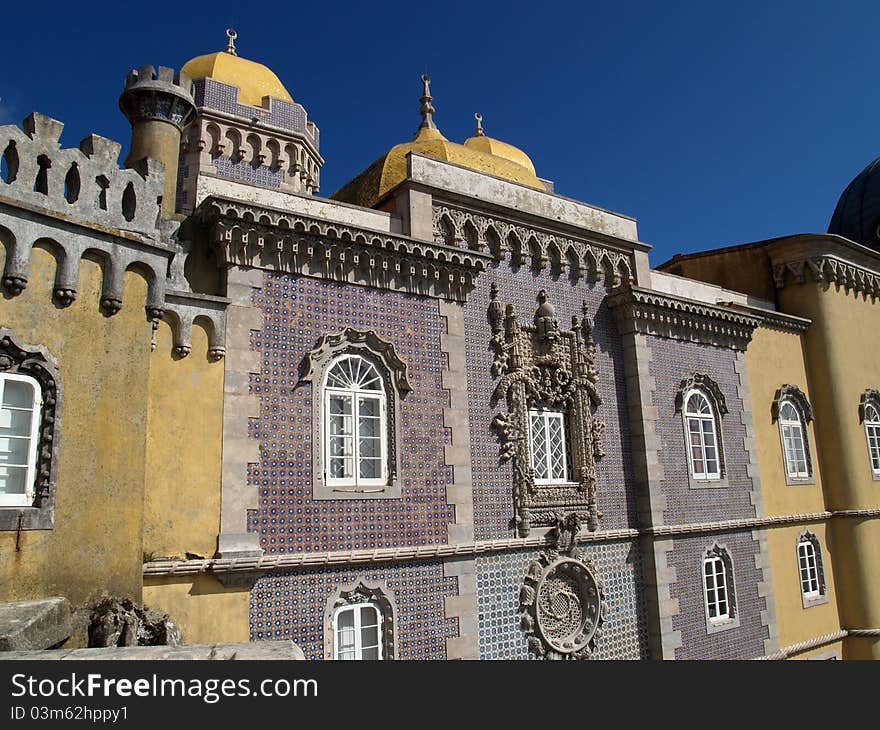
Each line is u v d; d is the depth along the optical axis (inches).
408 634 457.1
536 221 606.5
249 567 398.3
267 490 420.8
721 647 650.2
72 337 326.6
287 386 442.3
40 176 331.0
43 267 321.1
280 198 485.1
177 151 462.0
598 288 650.8
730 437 722.8
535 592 533.0
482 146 866.8
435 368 511.2
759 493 733.9
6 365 303.7
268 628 404.5
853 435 831.1
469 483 508.4
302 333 455.5
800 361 837.8
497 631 510.0
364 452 472.4
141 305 358.0
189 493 394.3
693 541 654.5
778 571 737.0
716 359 730.2
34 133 326.3
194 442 402.3
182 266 420.8
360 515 452.8
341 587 435.5
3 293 307.0
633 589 606.2
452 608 480.1
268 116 720.3
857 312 884.6
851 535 807.7
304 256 463.5
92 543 318.7
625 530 606.9
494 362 555.2
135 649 248.2
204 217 438.6
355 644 437.4
